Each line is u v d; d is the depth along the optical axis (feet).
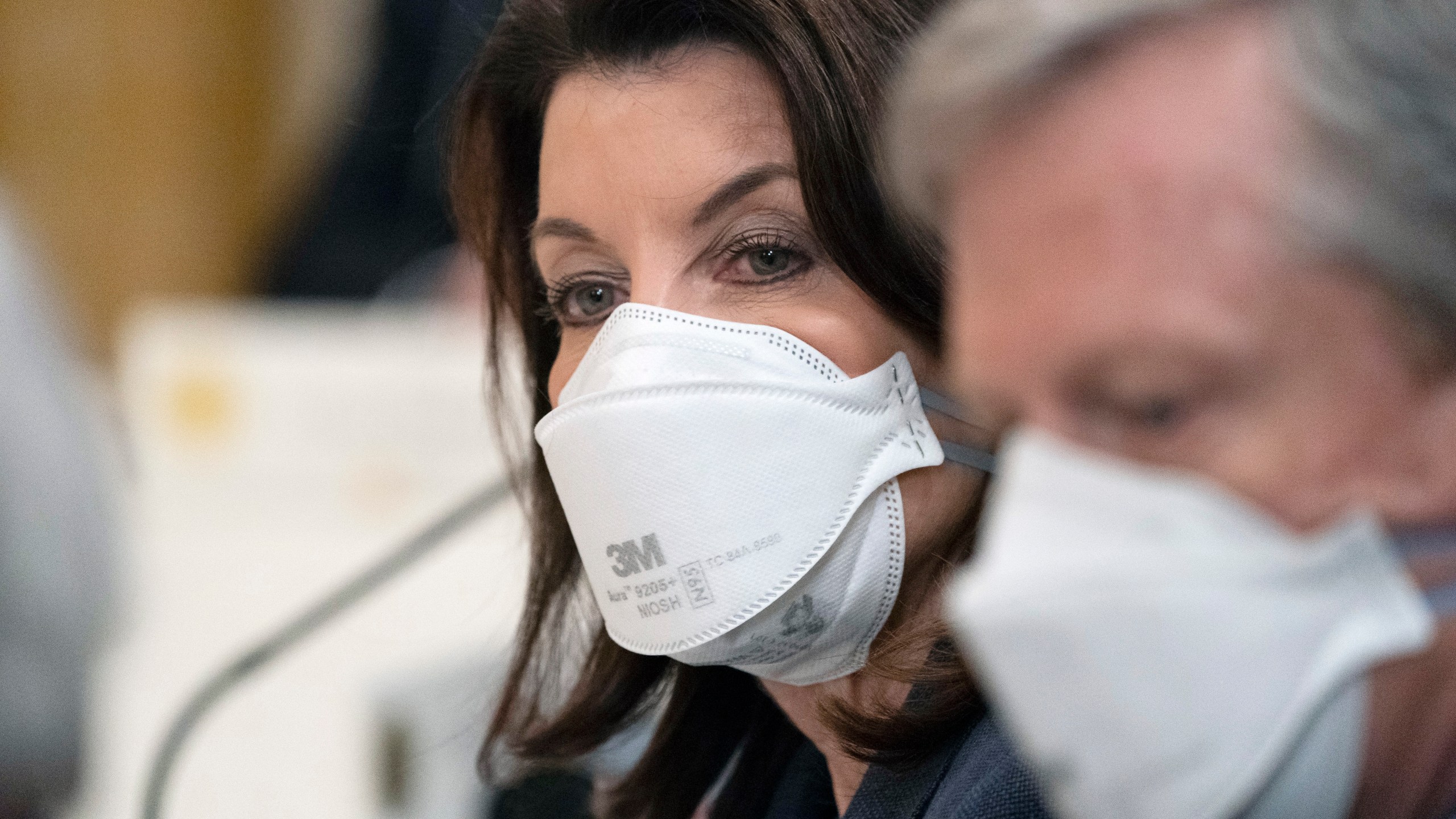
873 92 6.13
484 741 9.21
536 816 9.94
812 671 6.95
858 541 6.59
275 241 26.99
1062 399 3.56
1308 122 3.14
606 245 7.02
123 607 15.65
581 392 6.84
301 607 17.22
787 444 6.41
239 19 31.37
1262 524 3.47
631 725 8.78
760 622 6.56
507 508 14.82
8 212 15.84
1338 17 3.16
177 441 18.29
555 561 8.71
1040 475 3.65
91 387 21.65
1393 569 3.46
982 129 3.47
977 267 3.59
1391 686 3.60
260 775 16.34
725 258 6.72
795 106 6.25
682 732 8.66
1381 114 3.09
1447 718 3.60
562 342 7.68
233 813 16.25
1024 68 3.36
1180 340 3.30
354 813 16.08
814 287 6.61
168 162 31.40
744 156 6.54
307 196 26.53
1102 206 3.33
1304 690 3.55
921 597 6.78
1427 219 3.09
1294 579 3.49
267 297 24.63
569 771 9.91
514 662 8.96
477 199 8.39
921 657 6.52
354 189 24.47
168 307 31.68
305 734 16.47
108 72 31.04
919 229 5.09
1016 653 3.80
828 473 6.44
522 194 8.29
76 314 31.24
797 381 6.42
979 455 6.70
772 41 6.27
